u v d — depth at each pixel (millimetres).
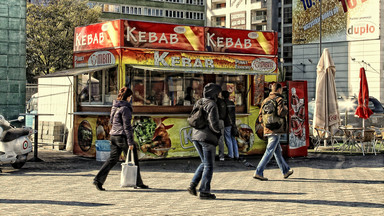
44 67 54531
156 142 14188
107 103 14352
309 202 8242
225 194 9031
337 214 7262
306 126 15703
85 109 15336
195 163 13922
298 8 73688
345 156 16047
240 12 92875
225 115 14102
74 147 15602
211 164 8516
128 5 86750
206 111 8469
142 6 88375
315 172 12289
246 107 15742
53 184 10047
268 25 90250
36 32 53469
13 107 16516
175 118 14492
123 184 9430
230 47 15398
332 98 17312
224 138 14352
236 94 15656
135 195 8852
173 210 7484
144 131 14016
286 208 7695
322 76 17375
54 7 54281
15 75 16531
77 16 55500
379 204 8086
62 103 16797
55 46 53844
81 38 15539
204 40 14977
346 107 24000
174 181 10656
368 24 68188
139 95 14086
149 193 9086
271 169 12859
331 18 70938
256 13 91562
